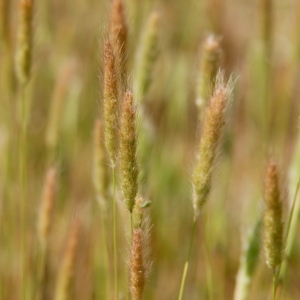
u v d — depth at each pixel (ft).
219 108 2.26
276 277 2.27
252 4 5.11
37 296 2.78
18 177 3.06
